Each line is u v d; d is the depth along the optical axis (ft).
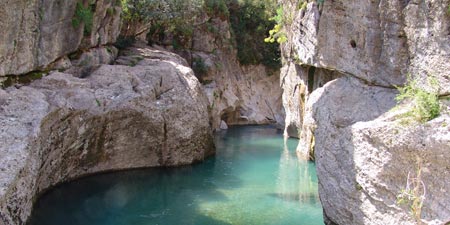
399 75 28.63
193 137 55.01
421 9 26.27
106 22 59.11
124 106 47.96
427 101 23.71
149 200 40.37
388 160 24.73
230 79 104.99
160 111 51.47
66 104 41.06
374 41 30.73
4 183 26.63
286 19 61.67
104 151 48.26
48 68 46.11
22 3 38.99
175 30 90.17
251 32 115.65
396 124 24.61
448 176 22.22
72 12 48.93
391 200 24.57
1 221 26.07
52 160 40.50
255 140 77.05
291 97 70.03
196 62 90.43
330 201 30.66
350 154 28.17
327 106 33.96
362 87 32.35
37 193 38.65
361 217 26.71
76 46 50.88
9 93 36.58
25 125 33.01
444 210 22.12
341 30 34.63
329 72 50.88
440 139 22.29
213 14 100.53
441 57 24.77
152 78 53.83
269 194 42.60
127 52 67.10
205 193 42.91
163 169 52.31
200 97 59.11
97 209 37.42
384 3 29.32
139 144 50.93
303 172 51.93
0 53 37.40
